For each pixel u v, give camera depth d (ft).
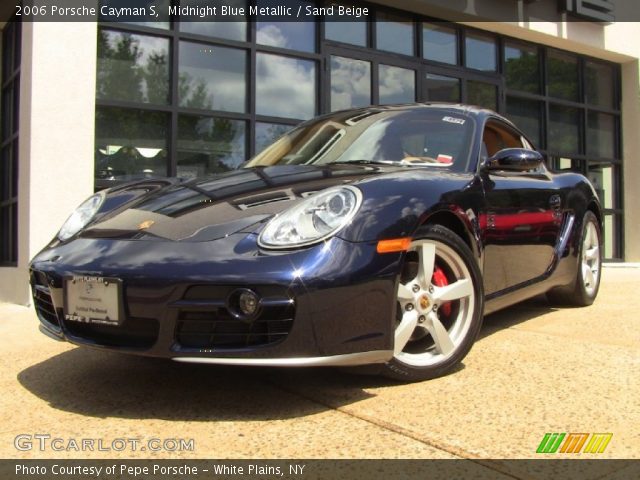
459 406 6.73
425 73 26.11
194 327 6.44
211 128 20.38
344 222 6.64
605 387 7.35
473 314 8.08
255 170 9.04
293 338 6.19
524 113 29.81
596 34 30.91
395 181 7.48
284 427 6.23
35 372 8.60
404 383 7.59
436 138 9.78
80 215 8.73
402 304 7.42
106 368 8.66
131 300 6.48
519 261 10.03
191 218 7.22
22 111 16.55
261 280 6.14
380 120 10.48
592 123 32.58
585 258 13.28
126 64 18.84
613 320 11.68
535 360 8.59
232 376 8.03
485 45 28.32
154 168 19.26
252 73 21.15
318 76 22.97
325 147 10.07
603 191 32.76
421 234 7.45
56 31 16.12
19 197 16.61
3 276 18.21
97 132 18.31
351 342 6.47
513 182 10.10
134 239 7.08
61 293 7.15
